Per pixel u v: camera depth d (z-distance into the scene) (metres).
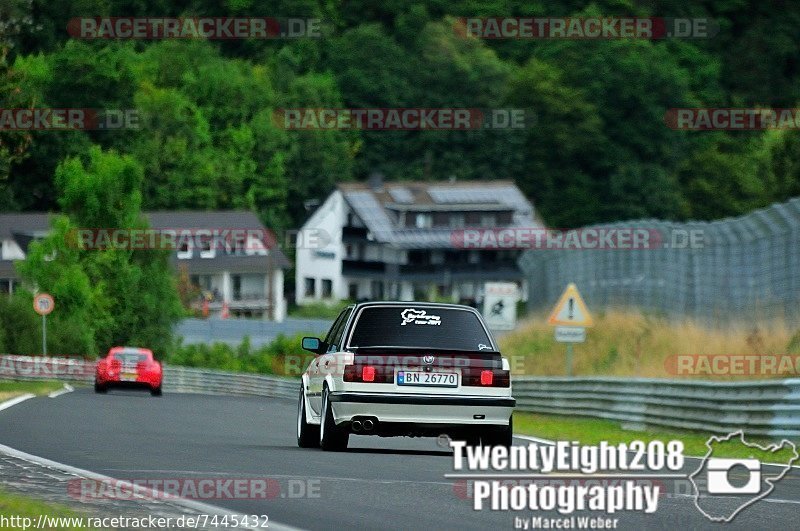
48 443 39.59
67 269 152.12
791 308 68.88
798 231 68.56
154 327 161.62
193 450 38.56
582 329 69.88
